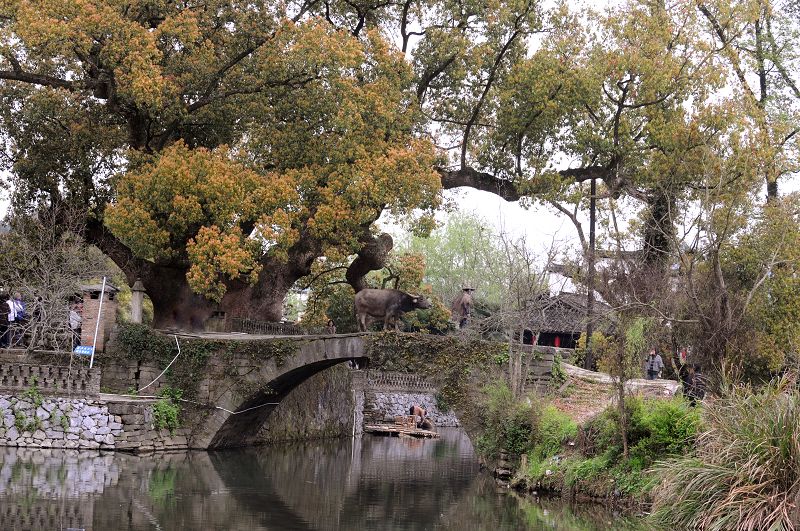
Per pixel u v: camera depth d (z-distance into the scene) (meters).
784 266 35.25
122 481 24.47
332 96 34.12
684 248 33.69
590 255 33.94
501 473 28.77
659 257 32.53
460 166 38.91
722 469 19.22
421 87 38.00
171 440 31.30
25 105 35.16
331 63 33.78
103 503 21.34
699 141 32.97
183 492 23.81
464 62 37.41
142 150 34.47
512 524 21.86
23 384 29.08
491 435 29.64
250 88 34.78
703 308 27.23
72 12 31.59
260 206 32.62
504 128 37.28
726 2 35.56
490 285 56.16
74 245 33.56
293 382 34.00
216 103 35.25
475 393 31.02
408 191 33.22
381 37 35.84
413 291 42.53
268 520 21.17
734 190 31.52
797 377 21.47
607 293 31.59
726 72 35.12
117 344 32.28
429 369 31.38
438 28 37.38
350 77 34.34
